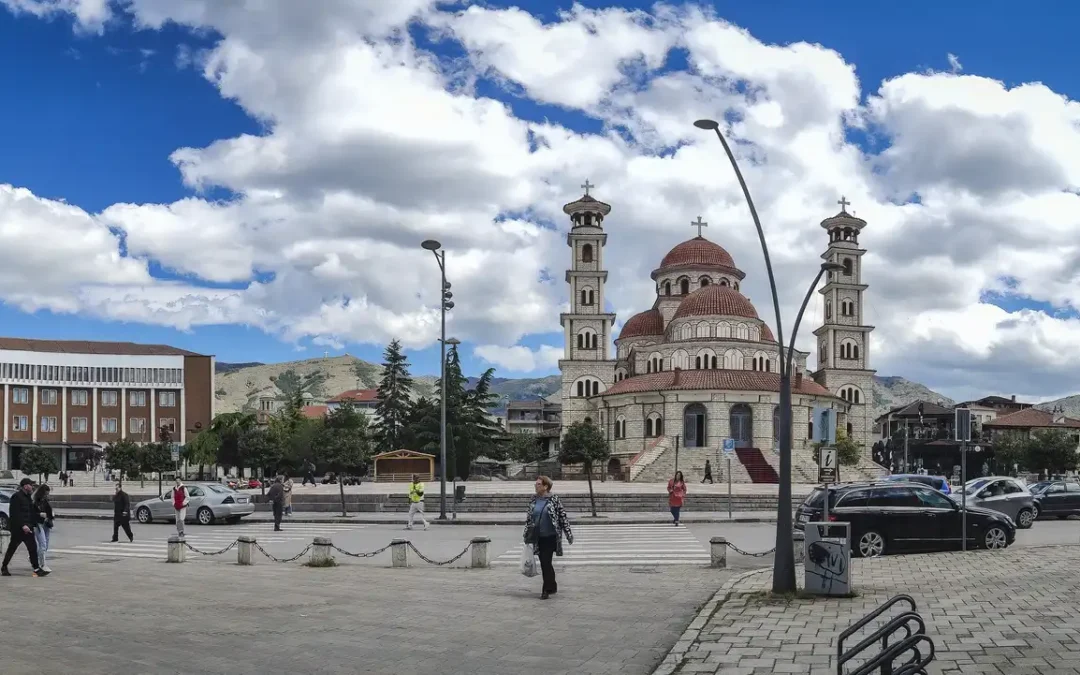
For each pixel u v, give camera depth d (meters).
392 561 26.91
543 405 190.12
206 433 88.62
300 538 37.31
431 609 18.62
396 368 114.69
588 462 55.84
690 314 99.19
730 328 98.06
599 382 110.88
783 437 20.34
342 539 36.88
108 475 103.69
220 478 98.94
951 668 12.71
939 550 28.09
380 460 76.69
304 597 20.31
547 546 20.05
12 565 27.44
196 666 13.73
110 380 130.62
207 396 135.50
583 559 28.84
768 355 98.75
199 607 18.97
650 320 115.06
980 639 14.43
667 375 93.50
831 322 117.38
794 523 30.08
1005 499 37.81
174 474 97.50
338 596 20.47
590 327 112.12
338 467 52.56
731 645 14.78
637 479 82.81
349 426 107.12
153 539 37.44
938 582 20.88
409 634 16.06
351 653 14.59
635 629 16.45
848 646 14.56
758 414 87.56
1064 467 97.75
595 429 57.28
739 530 39.56
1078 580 20.28
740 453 85.50
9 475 108.75
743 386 87.81
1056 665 12.60
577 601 19.61
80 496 59.84
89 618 17.67
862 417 115.19
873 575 22.61
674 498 42.41
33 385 126.06
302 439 84.69
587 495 51.03
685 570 25.72
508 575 24.41
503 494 52.28
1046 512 43.28
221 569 26.14
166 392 133.50
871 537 28.00
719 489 64.31
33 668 13.54
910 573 22.73
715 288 100.94
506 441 110.25
